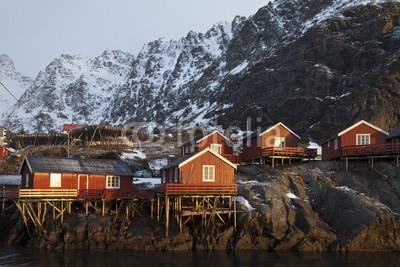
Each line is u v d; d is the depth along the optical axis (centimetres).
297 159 5769
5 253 4025
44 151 8600
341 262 3669
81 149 8694
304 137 8600
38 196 4425
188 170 4494
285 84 11006
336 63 10519
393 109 8294
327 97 9750
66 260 3728
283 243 4169
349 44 10538
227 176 4606
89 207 4784
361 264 3603
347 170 5075
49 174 4772
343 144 5394
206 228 4291
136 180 6144
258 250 4156
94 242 4247
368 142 5416
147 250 4144
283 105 10306
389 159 5200
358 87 9225
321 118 9138
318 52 10919
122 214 4609
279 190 4700
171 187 4262
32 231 4650
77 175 4906
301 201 4591
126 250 4147
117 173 5112
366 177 4912
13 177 6306
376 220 4178
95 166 5131
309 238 4194
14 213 5109
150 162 8256
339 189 4653
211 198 4588
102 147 8931
